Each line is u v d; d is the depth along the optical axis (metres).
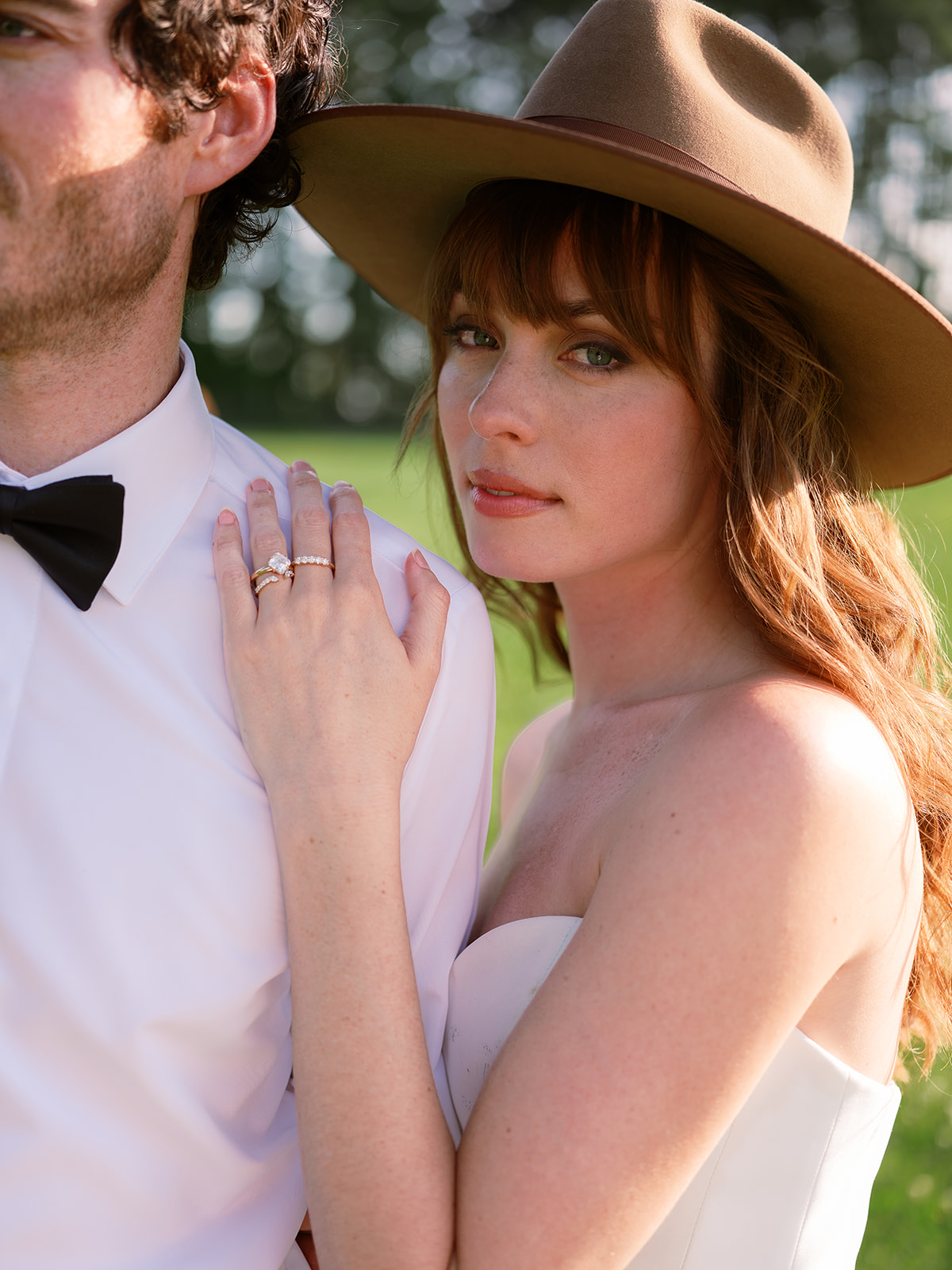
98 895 1.25
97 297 1.21
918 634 1.60
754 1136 1.30
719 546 1.55
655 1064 1.15
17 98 1.10
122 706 1.29
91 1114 1.23
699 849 1.20
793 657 1.46
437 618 1.40
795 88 1.52
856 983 1.32
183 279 1.34
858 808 1.22
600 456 1.46
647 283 1.45
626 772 1.47
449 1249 1.18
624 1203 1.14
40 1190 1.21
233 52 1.24
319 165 1.72
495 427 1.46
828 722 1.27
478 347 1.59
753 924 1.17
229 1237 1.30
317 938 1.22
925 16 29.59
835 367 1.63
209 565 1.37
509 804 2.04
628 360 1.46
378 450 17.22
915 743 1.43
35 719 1.27
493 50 28.64
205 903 1.27
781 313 1.51
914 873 1.33
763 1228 1.30
